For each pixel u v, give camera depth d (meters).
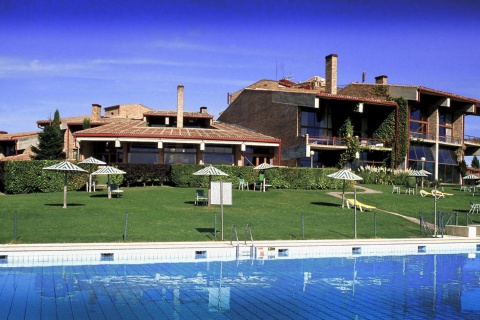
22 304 11.33
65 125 61.72
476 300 12.54
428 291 13.52
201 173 30.17
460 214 31.81
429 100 56.97
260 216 27.23
